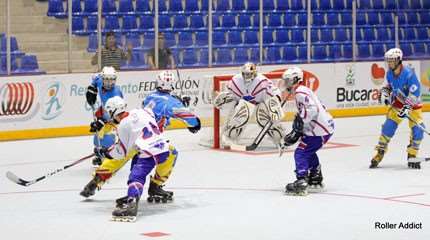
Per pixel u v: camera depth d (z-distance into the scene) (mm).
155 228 20203
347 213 21828
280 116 32188
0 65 35375
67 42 37969
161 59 39125
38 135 35656
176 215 21641
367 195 24141
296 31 44219
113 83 26906
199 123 22375
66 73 36188
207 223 20719
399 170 28281
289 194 24109
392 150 32625
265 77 32469
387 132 28453
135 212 20953
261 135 31016
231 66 41406
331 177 27000
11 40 36625
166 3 41094
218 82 33156
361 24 45969
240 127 32844
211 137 33938
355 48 43875
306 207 22578
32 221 21047
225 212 22000
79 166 29469
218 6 42500
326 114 23859
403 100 28109
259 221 20938
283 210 22188
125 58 38625
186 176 27219
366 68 43125
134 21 40094
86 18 39062
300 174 24016
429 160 28312
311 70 41719
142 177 21156
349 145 34031
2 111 34844
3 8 36406
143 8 40438
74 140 35406
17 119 35188
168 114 22156
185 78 38625
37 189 25266
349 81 42656
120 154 21688
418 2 47406
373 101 43406
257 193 24484
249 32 42938
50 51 37719
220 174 27578
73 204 23062
